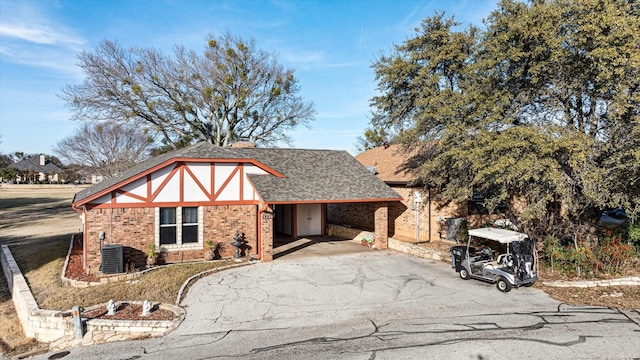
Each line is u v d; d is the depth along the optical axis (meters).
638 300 11.06
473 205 19.47
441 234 20.34
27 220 31.53
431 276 14.02
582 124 13.80
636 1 12.45
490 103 13.56
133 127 34.50
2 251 19.64
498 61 13.49
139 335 9.52
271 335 9.12
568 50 12.43
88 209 14.66
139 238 15.39
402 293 12.09
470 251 14.80
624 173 11.99
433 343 8.49
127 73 32.38
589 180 11.77
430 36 17.88
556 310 10.41
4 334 10.91
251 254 17.27
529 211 13.20
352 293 12.12
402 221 22.72
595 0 11.55
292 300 11.51
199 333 9.32
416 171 19.23
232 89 34.94
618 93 11.58
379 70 19.14
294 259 16.86
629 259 13.53
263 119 38.72
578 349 8.10
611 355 7.82
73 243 20.80
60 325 10.11
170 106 33.94
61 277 14.12
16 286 13.21
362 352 8.14
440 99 15.73
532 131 11.95
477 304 10.98
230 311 10.67
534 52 12.83
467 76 16.31
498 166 12.05
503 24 13.91
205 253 16.28
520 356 7.84
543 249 14.92
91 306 11.15
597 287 12.17
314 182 18.97
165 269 14.72
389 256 17.50
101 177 39.66
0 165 85.31
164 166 15.73
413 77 18.64
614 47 11.13
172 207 16.00
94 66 31.22
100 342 9.32
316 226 23.86
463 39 17.30
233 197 17.06
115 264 14.16
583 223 15.19
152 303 11.25
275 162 20.27
